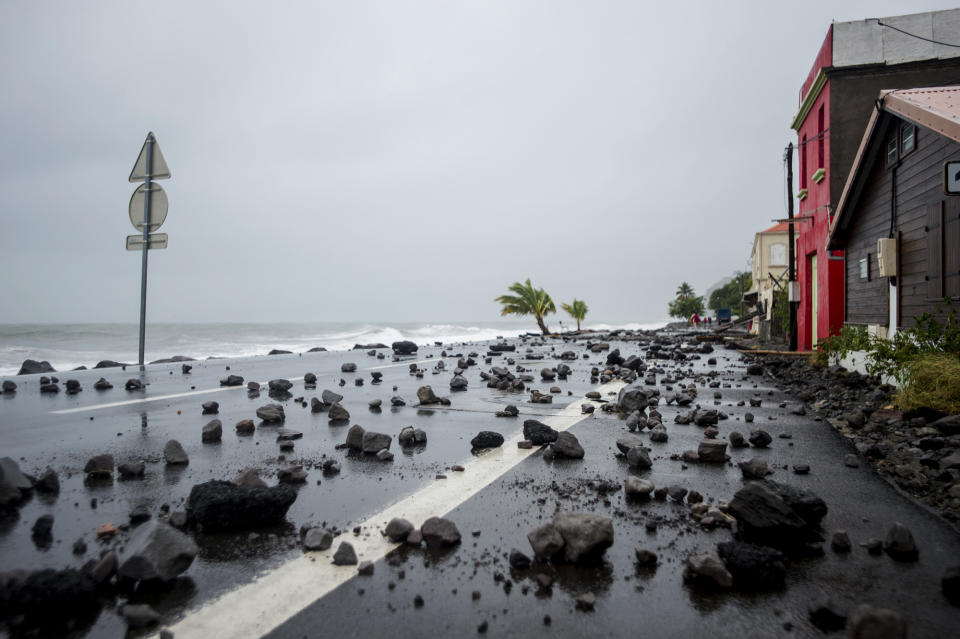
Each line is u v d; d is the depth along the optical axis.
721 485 3.45
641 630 1.87
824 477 3.63
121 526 2.83
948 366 5.24
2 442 4.73
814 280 14.39
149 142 11.02
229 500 2.79
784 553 2.49
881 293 8.42
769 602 2.06
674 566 2.36
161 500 3.25
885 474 3.69
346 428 5.29
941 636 1.84
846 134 12.15
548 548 2.38
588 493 3.31
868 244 9.05
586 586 2.18
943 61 11.80
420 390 6.71
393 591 2.14
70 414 6.08
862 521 2.86
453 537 2.56
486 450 4.38
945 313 6.41
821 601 1.93
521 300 33.00
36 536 2.72
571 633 1.85
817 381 8.40
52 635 1.87
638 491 3.24
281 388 7.78
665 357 13.28
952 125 5.60
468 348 18.45
